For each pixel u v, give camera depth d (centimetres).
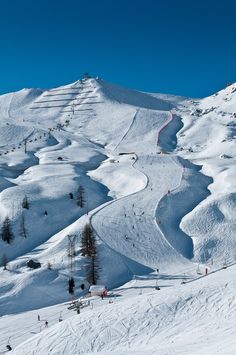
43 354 4772
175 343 4269
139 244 11800
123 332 4875
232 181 16200
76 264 10675
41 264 10912
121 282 10200
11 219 13938
